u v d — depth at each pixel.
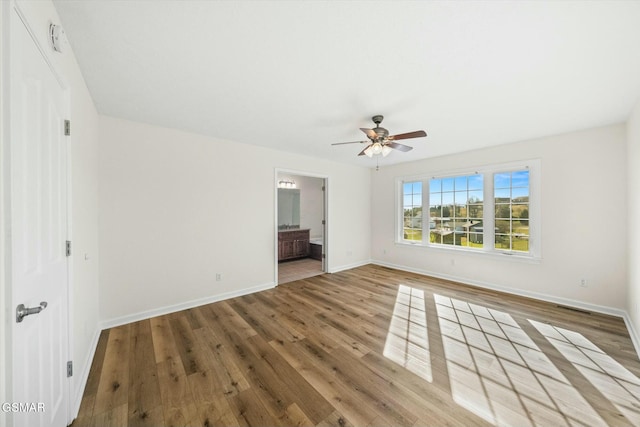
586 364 2.00
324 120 2.80
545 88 2.06
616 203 2.89
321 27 1.40
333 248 5.10
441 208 4.60
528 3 1.22
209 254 3.41
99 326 2.57
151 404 1.59
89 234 2.13
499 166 3.79
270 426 1.43
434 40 1.49
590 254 3.07
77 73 1.72
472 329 2.61
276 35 1.47
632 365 1.99
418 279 4.50
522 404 1.59
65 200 1.42
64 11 1.27
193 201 3.27
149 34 1.45
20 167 0.91
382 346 2.28
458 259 4.32
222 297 3.52
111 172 2.69
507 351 2.19
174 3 1.23
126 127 2.79
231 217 3.62
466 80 1.94
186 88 2.10
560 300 3.29
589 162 3.06
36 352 1.05
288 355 2.13
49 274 1.19
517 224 3.70
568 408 1.55
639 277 2.28
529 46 1.54
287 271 5.16
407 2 1.22
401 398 1.64
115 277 2.71
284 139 3.56
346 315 2.97
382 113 2.58
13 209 0.86
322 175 4.86
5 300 0.82
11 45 0.84
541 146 3.40
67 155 1.44
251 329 2.61
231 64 1.76
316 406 1.57
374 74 1.87
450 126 2.96
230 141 3.60
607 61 1.68
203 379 1.82
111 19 1.33
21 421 0.90
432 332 2.54
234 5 1.25
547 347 2.25
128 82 2.00
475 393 1.69
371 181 5.84
